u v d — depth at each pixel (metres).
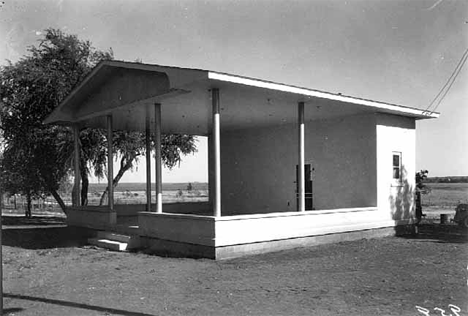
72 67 25.23
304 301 6.20
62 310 5.94
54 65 24.88
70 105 16.11
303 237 11.45
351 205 14.23
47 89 23.52
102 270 8.94
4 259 10.54
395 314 5.55
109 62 12.52
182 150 29.48
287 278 7.72
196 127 18.02
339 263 9.16
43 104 24.03
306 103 12.31
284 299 6.32
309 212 11.61
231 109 13.34
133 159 27.56
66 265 9.66
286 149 16.53
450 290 6.79
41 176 25.53
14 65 23.75
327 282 7.39
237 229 10.00
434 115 14.73
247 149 18.14
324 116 14.61
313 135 15.47
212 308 5.90
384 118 13.97
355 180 14.13
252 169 17.88
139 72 12.50
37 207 38.34
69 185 26.83
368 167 13.80
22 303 6.38
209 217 9.77
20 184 25.52
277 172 16.83
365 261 9.40
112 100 13.92
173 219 10.87
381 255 10.17
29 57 24.52
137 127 17.91
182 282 7.55
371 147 13.74
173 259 9.97
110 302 6.30
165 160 29.64
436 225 18.27
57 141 23.84
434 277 7.73
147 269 8.85
